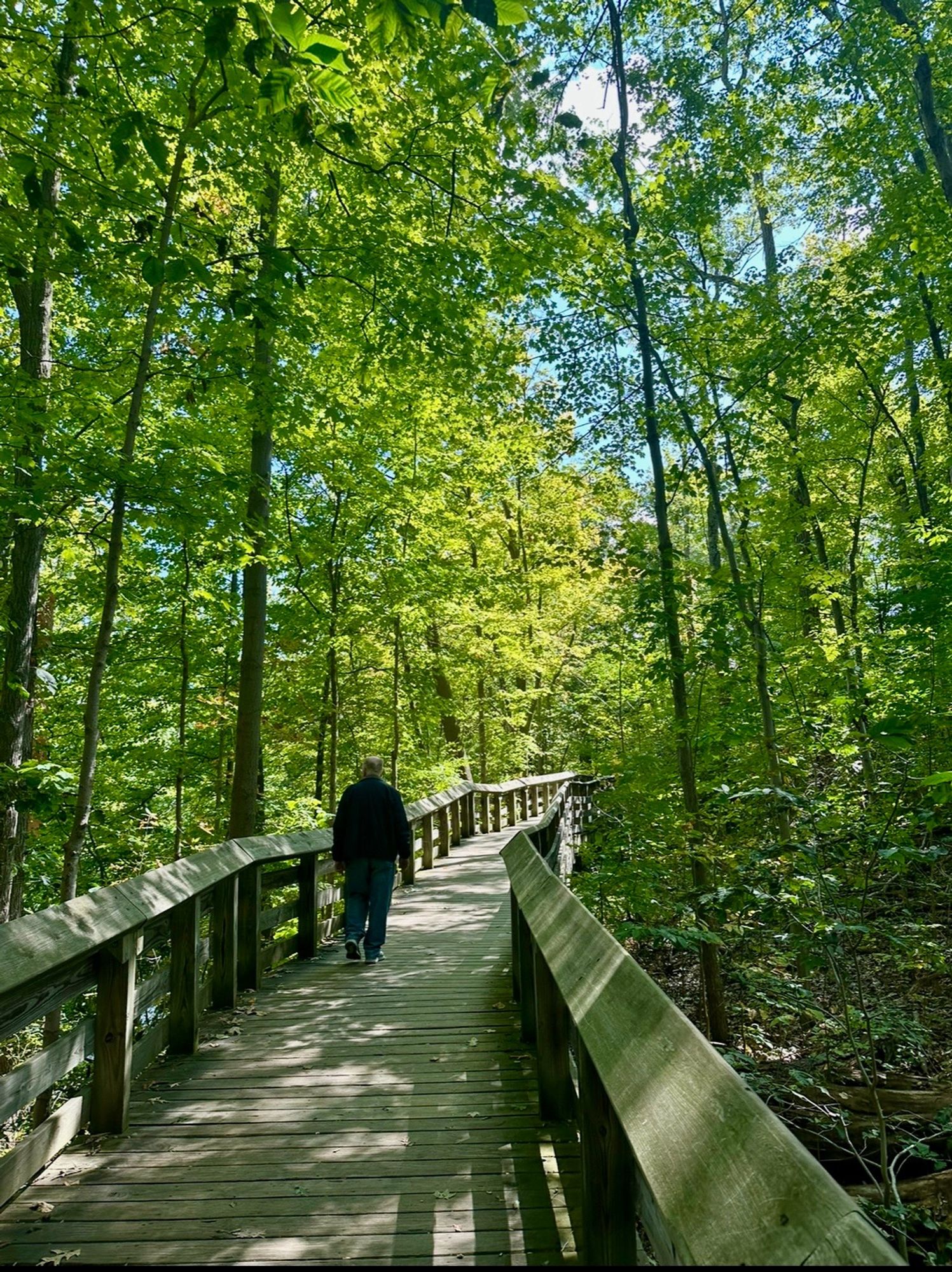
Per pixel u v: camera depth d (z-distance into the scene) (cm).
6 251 518
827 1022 523
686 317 877
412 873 1112
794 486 1148
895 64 1198
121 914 353
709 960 656
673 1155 138
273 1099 392
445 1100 390
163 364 621
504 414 955
